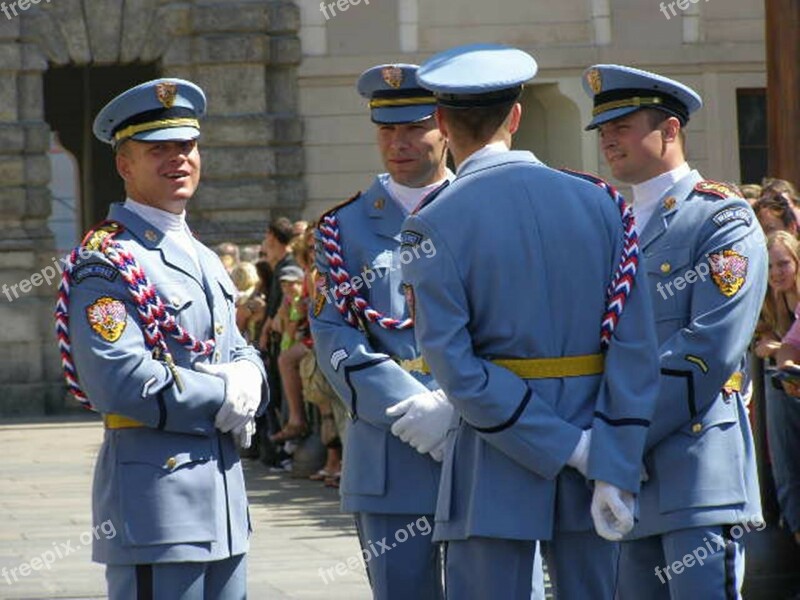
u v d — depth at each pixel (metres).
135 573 16.31
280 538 30.52
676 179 17.62
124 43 64.56
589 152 64.75
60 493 38.59
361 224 18.78
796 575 21.94
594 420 14.34
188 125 16.89
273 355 42.31
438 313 14.35
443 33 65.56
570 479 14.45
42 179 63.78
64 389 63.38
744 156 66.56
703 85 65.75
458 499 14.73
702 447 17.14
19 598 24.86
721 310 16.97
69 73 80.56
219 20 64.62
